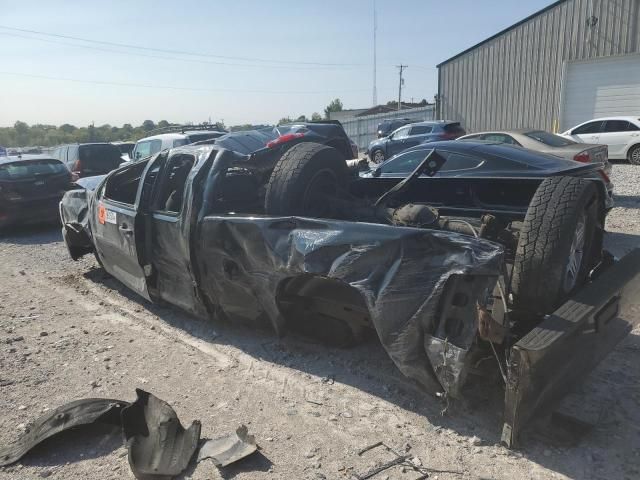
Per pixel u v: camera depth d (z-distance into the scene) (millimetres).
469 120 22812
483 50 21797
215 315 4375
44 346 4406
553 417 3006
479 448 2838
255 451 2824
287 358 4012
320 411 3277
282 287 3654
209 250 3988
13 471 2830
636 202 10062
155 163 4777
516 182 4719
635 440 2865
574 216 3100
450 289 2795
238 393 3539
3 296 5945
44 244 9094
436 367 2805
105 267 5922
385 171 7027
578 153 9383
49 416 3182
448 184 5113
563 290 3150
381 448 2891
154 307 5363
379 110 58406
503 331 2879
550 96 20234
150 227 4590
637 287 3494
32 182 10023
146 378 3801
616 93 18750
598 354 3160
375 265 3006
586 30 18906
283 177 4102
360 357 3926
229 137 11148
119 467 2826
